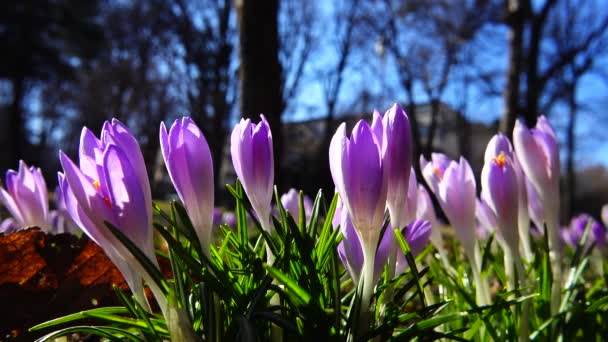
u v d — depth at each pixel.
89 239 0.25
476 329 0.22
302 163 3.95
